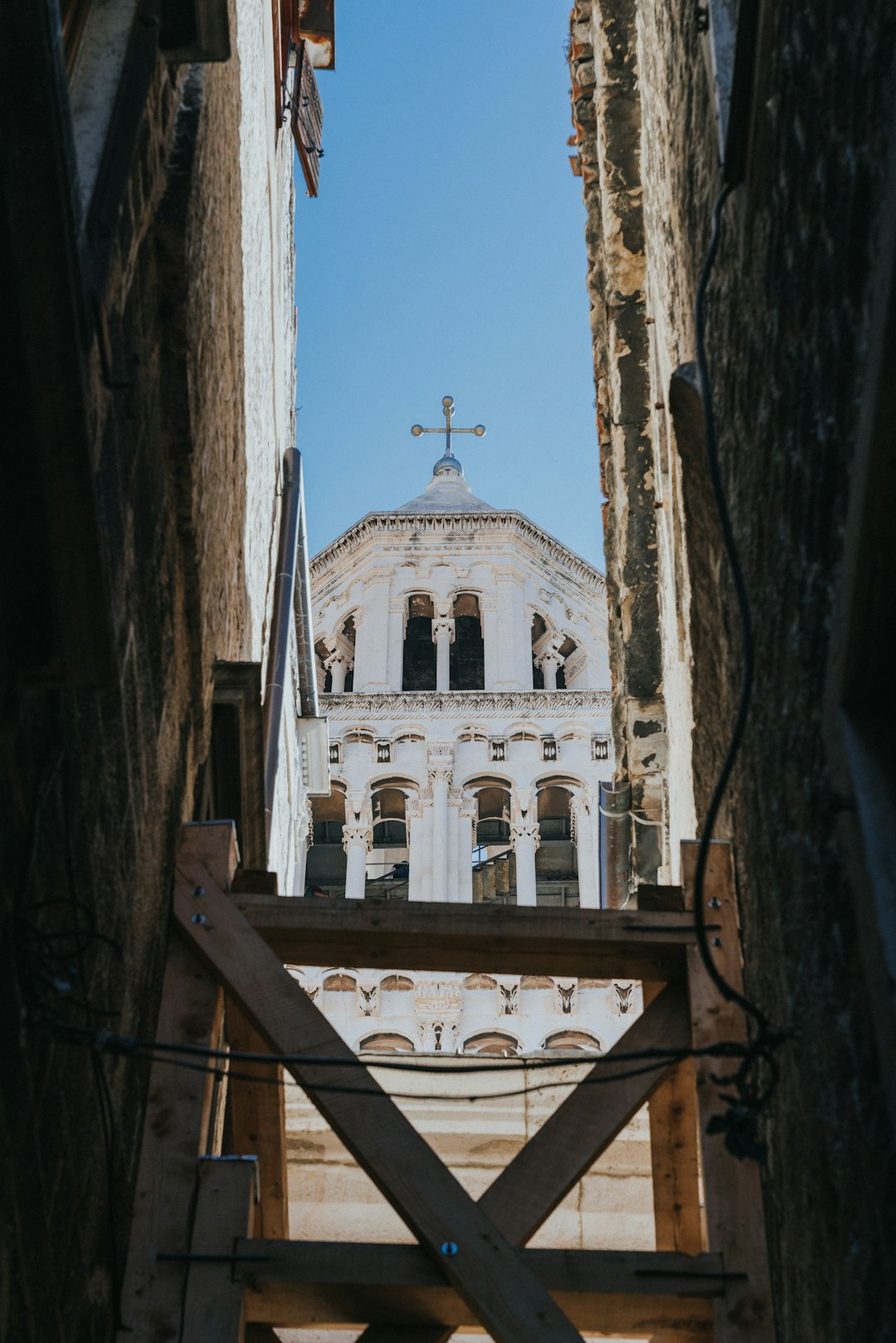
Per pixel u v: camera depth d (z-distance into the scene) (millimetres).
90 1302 5762
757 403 6379
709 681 8422
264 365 14258
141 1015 6781
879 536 4500
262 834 9711
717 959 7293
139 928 6648
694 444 8266
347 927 7434
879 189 4395
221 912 7363
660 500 13547
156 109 7172
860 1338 4863
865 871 4555
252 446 12734
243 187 11594
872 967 4484
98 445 5648
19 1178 4699
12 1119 4629
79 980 5426
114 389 5906
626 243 14500
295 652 22844
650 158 12969
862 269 4578
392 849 46594
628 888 14773
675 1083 7602
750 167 6398
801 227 5453
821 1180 5375
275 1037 6922
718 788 5219
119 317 6301
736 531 6988
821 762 5164
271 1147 8023
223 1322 6191
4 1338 4562
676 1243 7688
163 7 7156
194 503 7922
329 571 49844
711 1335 6516
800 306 5477
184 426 7609
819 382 5180
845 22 4793
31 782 4785
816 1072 5418
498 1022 38500
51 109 4227
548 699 45375
